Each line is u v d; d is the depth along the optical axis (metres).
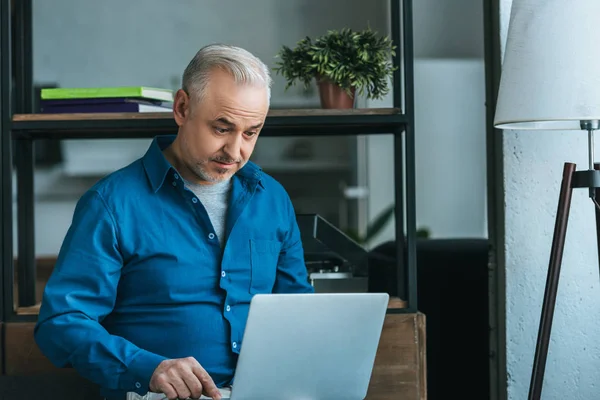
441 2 5.63
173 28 5.63
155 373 1.76
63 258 1.96
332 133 2.88
